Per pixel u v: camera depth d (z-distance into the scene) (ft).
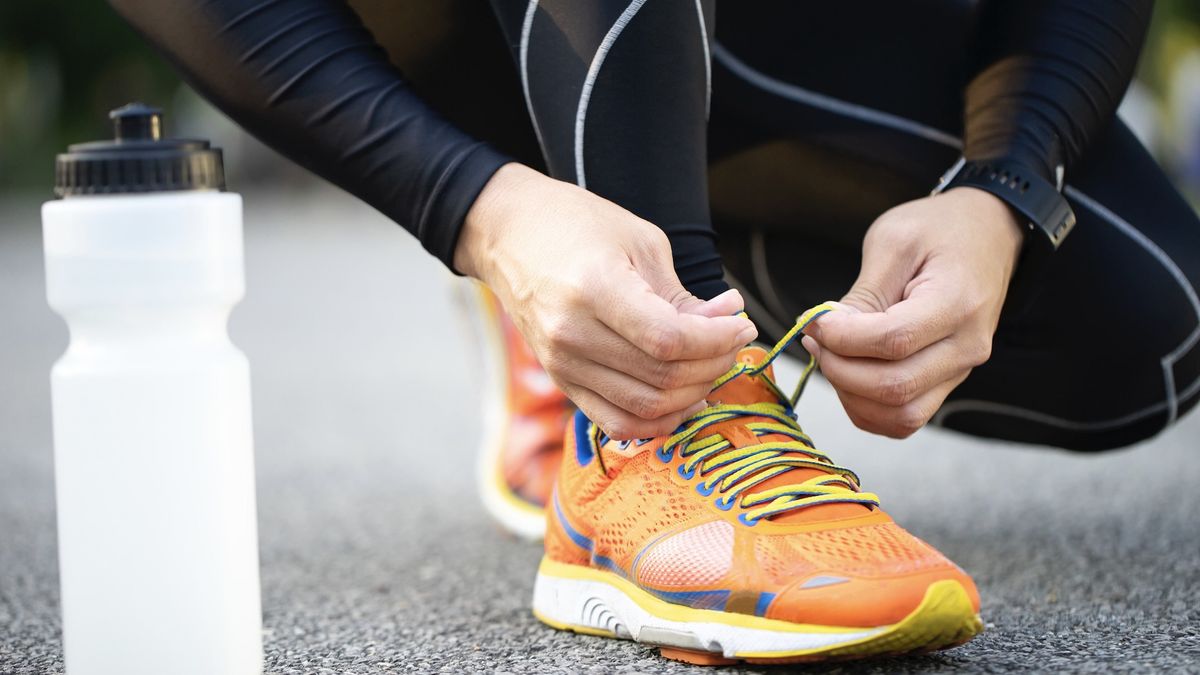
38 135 38.22
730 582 2.91
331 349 12.28
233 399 2.62
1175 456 6.63
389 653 3.32
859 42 4.27
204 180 2.57
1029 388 4.32
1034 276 3.48
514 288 2.93
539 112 3.24
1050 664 2.90
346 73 3.07
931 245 3.19
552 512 3.62
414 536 5.26
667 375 2.78
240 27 3.06
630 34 3.04
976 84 3.77
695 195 3.15
